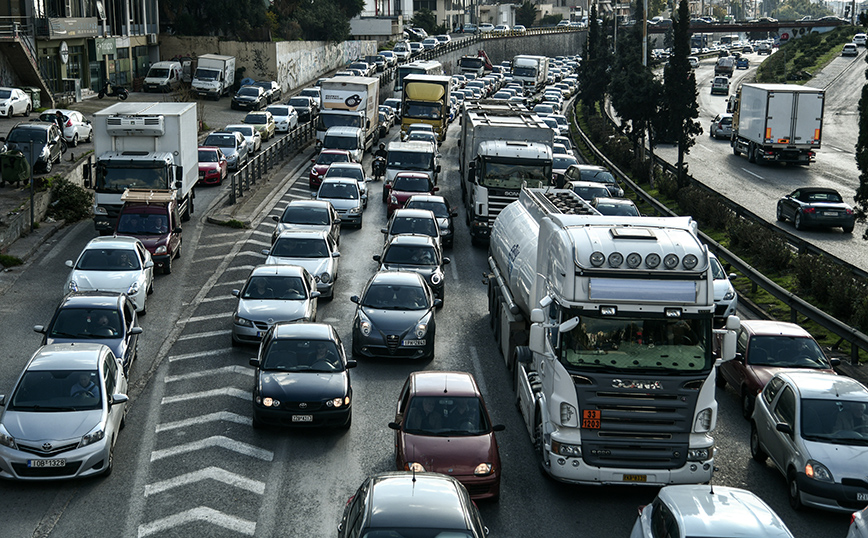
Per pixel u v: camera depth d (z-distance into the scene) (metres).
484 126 40.00
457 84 109.00
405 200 41.84
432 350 23.83
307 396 18.39
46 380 17.11
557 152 58.34
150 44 93.94
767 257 33.88
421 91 66.56
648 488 16.78
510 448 18.42
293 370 19.23
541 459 16.98
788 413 16.83
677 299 15.30
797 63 136.38
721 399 22.16
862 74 118.50
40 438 15.92
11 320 26.00
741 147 65.88
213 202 44.62
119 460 17.22
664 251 15.43
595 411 15.35
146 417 19.36
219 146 54.22
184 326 26.00
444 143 72.81
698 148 72.38
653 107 55.94
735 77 139.62
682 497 12.02
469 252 37.62
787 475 16.36
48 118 54.41
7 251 33.19
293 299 24.77
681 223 17.52
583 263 15.44
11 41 64.50
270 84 87.94
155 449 17.75
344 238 39.00
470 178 37.62
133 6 88.94
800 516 15.76
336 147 55.38
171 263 32.78
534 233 22.25
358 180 45.91
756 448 18.25
